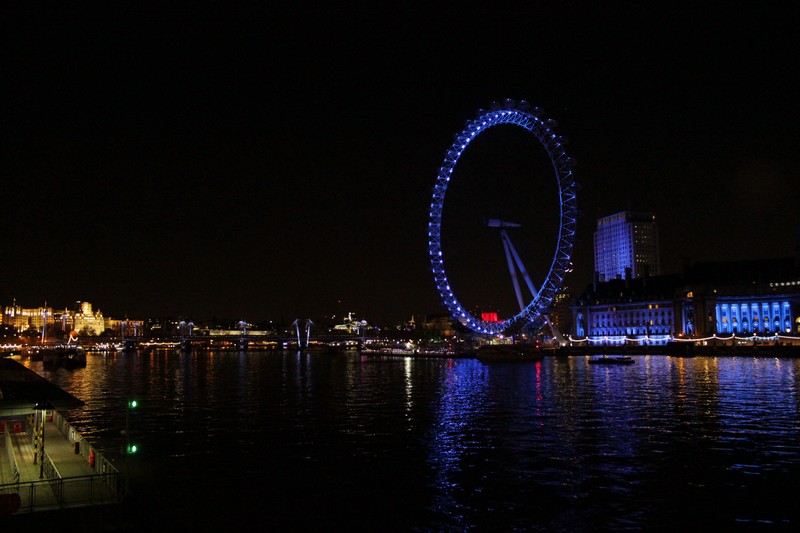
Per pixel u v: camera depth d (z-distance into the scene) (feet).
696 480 146.00
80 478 116.06
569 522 120.26
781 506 127.75
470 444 189.67
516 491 139.54
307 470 159.12
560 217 586.45
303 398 332.60
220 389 397.80
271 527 118.93
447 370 592.60
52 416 182.39
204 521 121.80
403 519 122.72
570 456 171.42
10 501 105.19
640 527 117.50
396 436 204.74
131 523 110.93
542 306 609.01
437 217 622.13
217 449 185.68
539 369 568.82
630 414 246.47
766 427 211.61
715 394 312.91
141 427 228.84
